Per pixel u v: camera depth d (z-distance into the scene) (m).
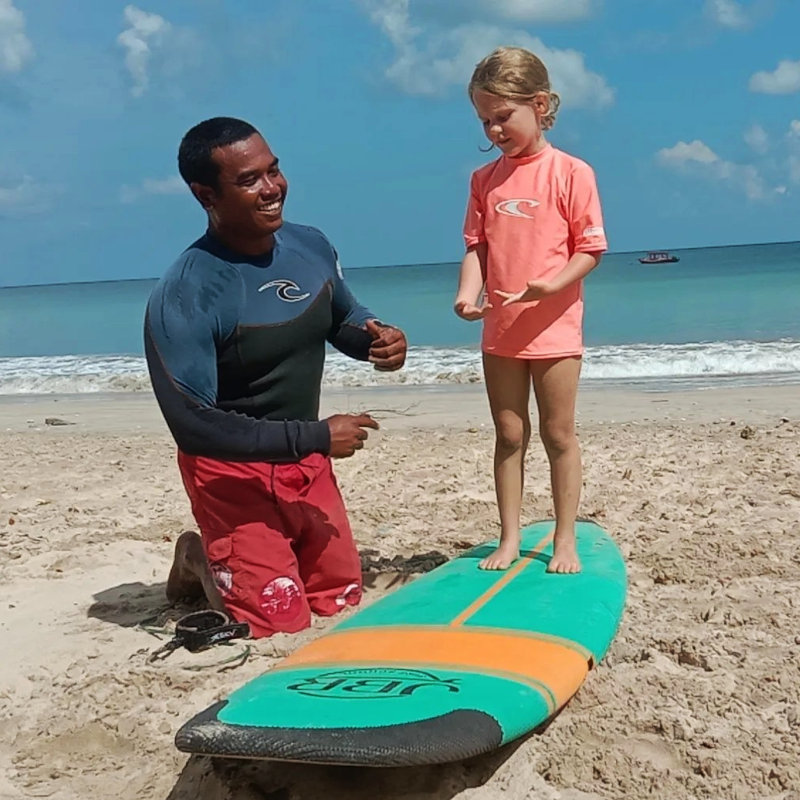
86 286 144.38
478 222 4.68
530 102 4.43
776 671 3.85
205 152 4.25
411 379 15.04
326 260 4.72
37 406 14.70
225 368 4.40
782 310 25.06
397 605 4.12
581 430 9.75
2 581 5.54
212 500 4.40
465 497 7.06
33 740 3.63
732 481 7.08
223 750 2.75
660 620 4.47
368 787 3.12
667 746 3.31
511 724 3.03
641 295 33.88
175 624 4.60
